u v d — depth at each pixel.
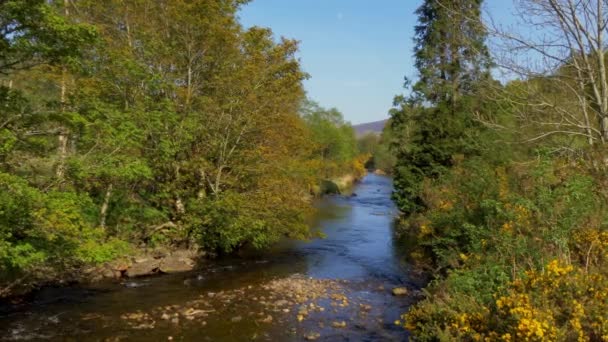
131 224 16.61
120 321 10.68
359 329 10.42
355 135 86.12
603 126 11.31
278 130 18.23
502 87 12.84
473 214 11.69
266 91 17.25
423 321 8.42
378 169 92.69
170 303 12.16
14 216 9.14
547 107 12.05
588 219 8.34
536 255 7.93
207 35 16.56
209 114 16.91
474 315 6.98
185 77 17.81
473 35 14.30
